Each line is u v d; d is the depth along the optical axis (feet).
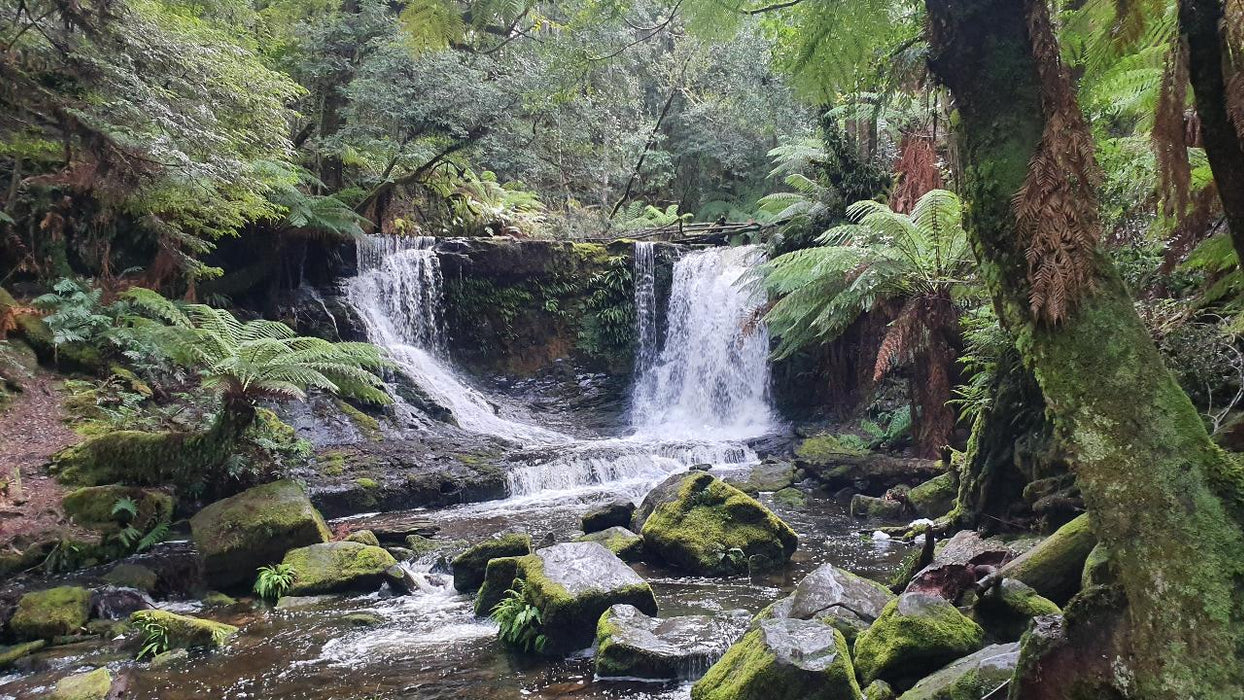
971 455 20.77
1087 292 4.15
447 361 49.14
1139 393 4.03
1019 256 4.36
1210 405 12.61
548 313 51.65
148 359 29.96
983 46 4.50
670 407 49.93
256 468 25.91
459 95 42.06
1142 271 14.70
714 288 48.19
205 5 35.14
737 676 11.71
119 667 14.89
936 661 11.68
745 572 20.16
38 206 31.91
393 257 47.26
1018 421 19.19
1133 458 4.00
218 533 20.29
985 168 4.49
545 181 66.03
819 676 10.96
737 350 46.19
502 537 20.15
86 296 29.99
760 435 41.11
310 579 19.65
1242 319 12.85
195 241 33.58
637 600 15.75
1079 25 6.16
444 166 52.06
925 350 27.58
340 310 43.34
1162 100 5.22
